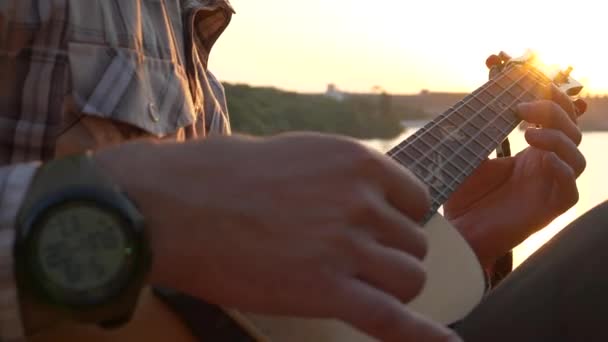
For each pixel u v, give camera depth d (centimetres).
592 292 75
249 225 42
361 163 44
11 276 38
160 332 52
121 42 77
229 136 44
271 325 58
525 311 80
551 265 81
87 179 39
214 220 41
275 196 42
